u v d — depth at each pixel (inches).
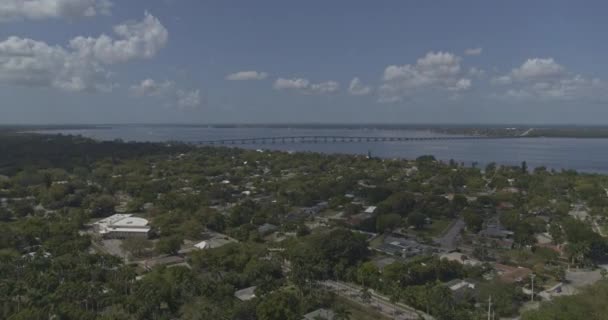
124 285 5260.8
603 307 4603.8
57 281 5305.1
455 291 5329.7
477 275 6023.6
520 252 6835.6
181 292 5147.6
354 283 5949.8
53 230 7564.0
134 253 6924.2
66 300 4808.1
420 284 5762.8
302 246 6791.3
